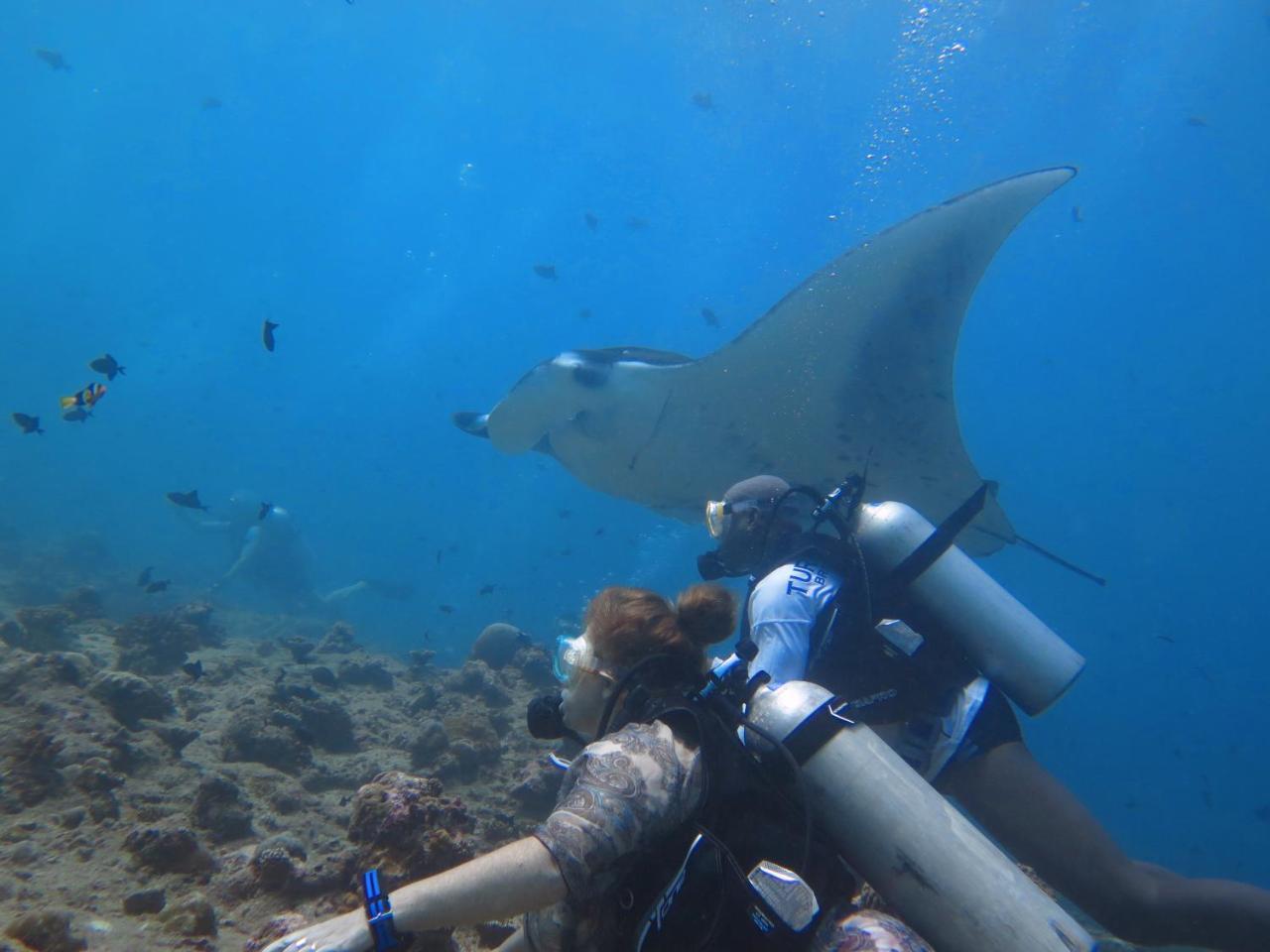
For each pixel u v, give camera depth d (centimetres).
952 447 534
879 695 225
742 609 238
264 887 246
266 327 483
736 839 131
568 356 602
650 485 628
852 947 135
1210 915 224
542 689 625
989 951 139
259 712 409
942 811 147
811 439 562
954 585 238
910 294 486
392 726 505
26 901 227
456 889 115
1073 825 228
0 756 309
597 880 129
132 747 350
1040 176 433
